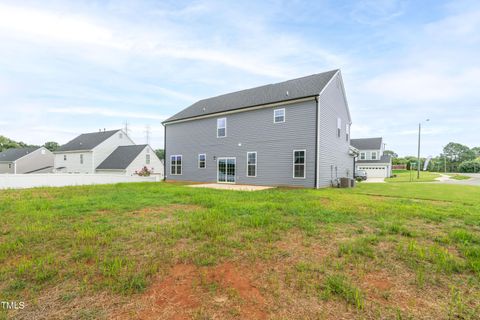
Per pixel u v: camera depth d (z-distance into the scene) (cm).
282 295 207
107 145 2830
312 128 1204
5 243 328
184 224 427
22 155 3281
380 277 241
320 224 443
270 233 380
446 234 383
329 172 1359
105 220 462
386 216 505
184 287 222
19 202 651
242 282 231
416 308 190
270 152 1353
